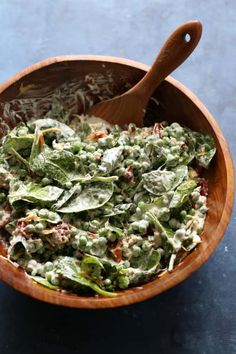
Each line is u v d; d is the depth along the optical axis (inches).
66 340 35.2
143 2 45.5
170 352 35.2
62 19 44.8
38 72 34.3
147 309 36.0
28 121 36.6
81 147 33.9
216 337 35.7
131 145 34.6
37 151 33.6
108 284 31.1
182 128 35.2
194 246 31.8
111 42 44.1
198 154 34.2
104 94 36.9
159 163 33.9
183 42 32.8
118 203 33.2
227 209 31.2
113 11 45.2
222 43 44.1
